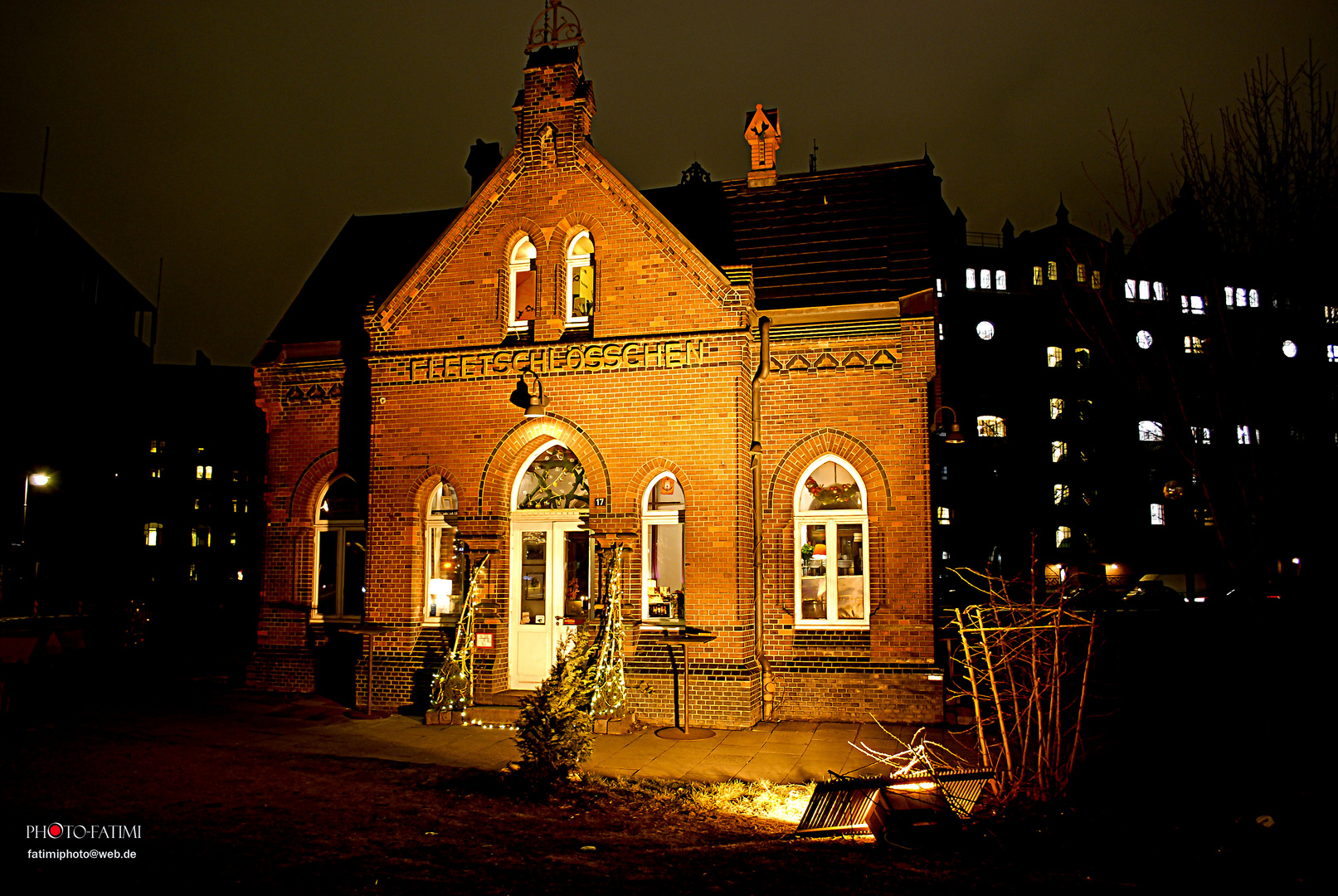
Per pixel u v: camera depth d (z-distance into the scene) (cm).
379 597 1524
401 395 1548
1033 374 6241
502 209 1541
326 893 628
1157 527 5944
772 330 1509
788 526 1484
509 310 1552
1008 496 6056
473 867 691
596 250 1497
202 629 3416
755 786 1026
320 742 1233
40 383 4856
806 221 1698
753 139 1806
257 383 1734
